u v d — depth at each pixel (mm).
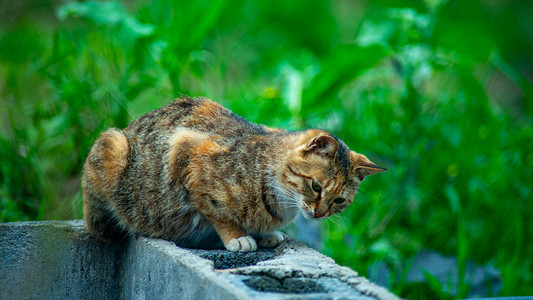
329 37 12969
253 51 12281
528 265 8031
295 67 10328
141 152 5785
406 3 11320
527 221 8711
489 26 13828
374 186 8719
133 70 8375
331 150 5742
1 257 5750
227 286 3725
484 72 11836
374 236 8008
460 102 9820
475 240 8438
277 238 5754
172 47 8484
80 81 8203
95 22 8836
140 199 5727
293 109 8508
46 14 11094
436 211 8836
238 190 5422
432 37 10062
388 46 9156
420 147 8969
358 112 9727
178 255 4621
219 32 11586
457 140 9117
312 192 5750
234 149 5547
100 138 5832
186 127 5812
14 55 9562
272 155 5637
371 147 8969
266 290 3928
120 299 6043
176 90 8258
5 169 7543
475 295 7289
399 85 10336
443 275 7602
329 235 7520
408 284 7367
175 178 5547
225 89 9141
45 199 7566
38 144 8008
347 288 3996
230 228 5543
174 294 4527
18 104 8625
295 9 12758
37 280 5805
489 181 8914
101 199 5758
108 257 6004
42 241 5824
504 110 10711
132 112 8062
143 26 8562
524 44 15883
